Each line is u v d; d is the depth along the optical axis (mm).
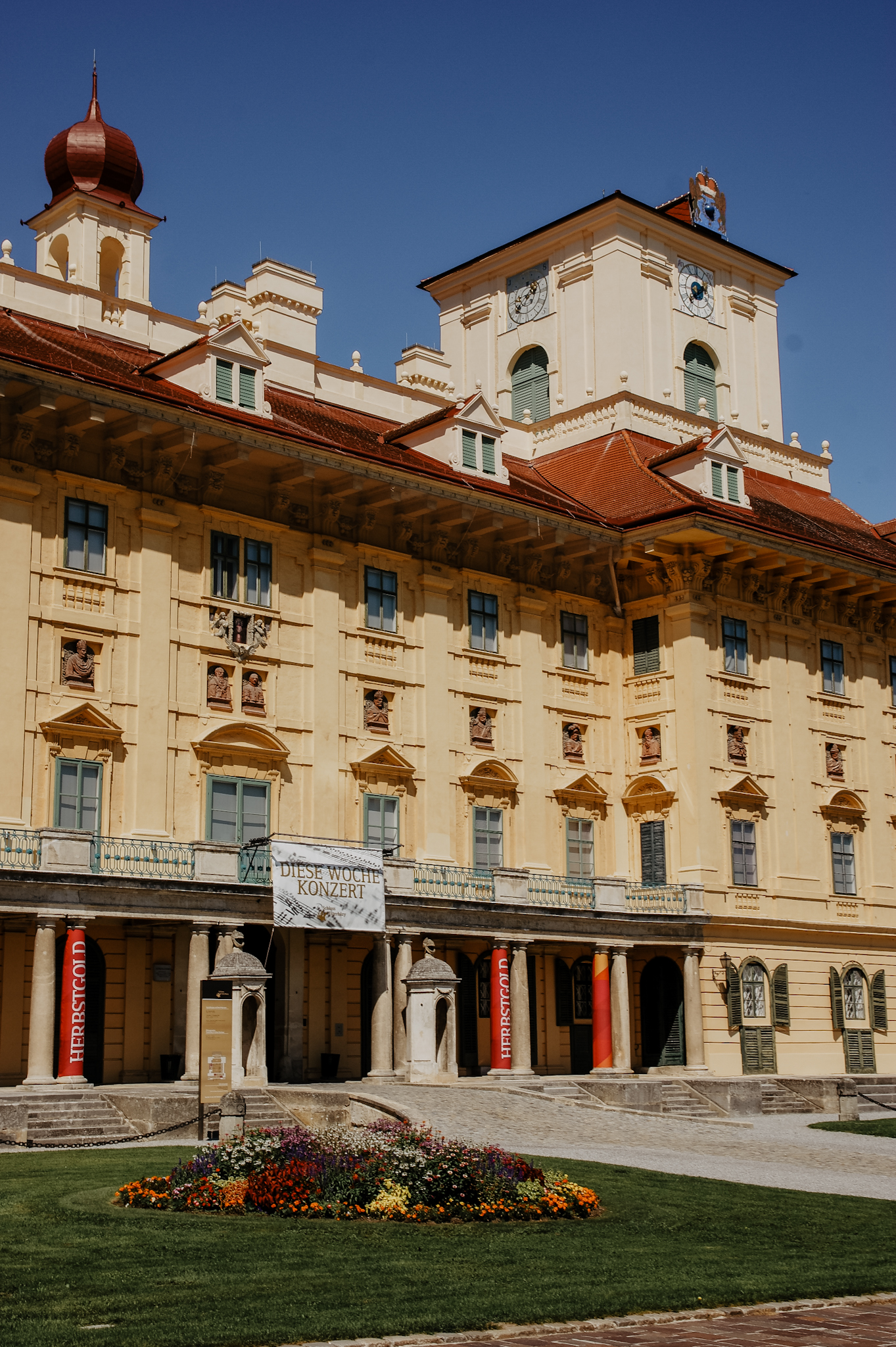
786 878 53688
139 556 42344
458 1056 46688
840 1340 15469
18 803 38906
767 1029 51625
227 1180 22125
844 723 57844
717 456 54281
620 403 58688
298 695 45312
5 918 37469
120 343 47562
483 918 43875
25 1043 38312
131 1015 40156
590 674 53250
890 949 57125
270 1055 42844
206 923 38062
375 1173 22109
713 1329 15945
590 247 61406
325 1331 14734
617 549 52250
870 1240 21203
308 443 44156
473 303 65688
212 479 43906
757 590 55156
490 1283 17203
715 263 64562
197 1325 14664
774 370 66312
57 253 50625
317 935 44156
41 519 40625
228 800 43156
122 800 41094
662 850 52062
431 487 47219
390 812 46812
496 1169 22656
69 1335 14102
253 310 52312
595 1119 35344
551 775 51312
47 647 40219
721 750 52594
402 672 47938
